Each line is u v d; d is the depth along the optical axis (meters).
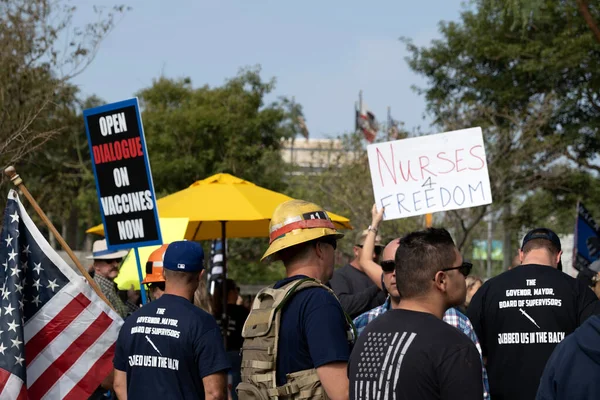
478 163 7.09
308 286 4.82
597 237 15.62
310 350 4.65
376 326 4.15
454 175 7.13
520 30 27.39
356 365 4.10
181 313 5.46
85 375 6.29
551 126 28.91
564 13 26.72
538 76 27.53
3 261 6.15
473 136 7.12
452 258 4.15
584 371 3.81
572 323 6.03
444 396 3.80
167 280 5.63
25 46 15.55
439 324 3.97
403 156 7.26
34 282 6.26
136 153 7.05
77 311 6.32
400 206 7.21
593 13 25.84
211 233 12.94
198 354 5.38
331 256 5.08
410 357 3.89
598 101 28.02
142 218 7.04
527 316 6.09
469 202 7.07
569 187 30.09
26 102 15.54
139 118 7.03
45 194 28.59
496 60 28.88
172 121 33.75
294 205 5.08
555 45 26.66
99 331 6.36
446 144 7.18
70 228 43.41
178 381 5.36
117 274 8.76
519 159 27.73
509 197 28.72
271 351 4.78
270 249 5.01
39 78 15.66
